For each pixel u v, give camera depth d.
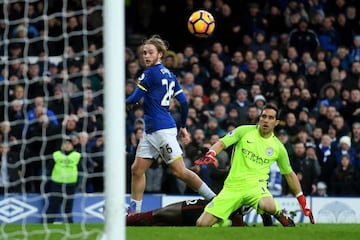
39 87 28.83
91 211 25.33
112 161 13.59
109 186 13.59
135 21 37.56
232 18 36.00
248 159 18.91
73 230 16.97
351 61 35.72
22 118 27.34
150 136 19.66
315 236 16.06
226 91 32.22
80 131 27.42
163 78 19.42
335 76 34.41
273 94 32.75
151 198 26.69
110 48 13.62
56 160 25.03
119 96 13.64
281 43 35.75
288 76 33.88
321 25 36.69
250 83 33.12
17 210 24.67
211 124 29.91
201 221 18.61
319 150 30.11
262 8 37.34
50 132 26.75
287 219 18.98
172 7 36.97
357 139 31.03
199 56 34.84
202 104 30.83
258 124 19.20
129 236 15.73
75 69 30.59
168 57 31.50
